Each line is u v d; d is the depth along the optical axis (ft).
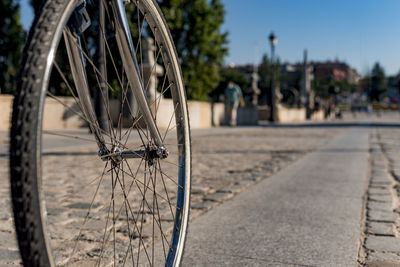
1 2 76.18
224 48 110.32
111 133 5.42
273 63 96.58
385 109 294.05
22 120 3.41
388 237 9.71
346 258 8.30
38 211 3.44
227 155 27.30
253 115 86.69
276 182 17.34
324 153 29.12
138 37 5.56
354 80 454.81
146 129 5.81
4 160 21.77
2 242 8.68
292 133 54.39
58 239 8.95
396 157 27.02
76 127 52.11
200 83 106.22
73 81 4.94
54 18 3.76
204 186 16.06
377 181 17.61
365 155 28.07
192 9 101.04
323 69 341.41
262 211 12.19
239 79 230.48
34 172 3.42
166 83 6.32
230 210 12.29
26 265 3.44
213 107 73.72
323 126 80.02
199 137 44.80
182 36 101.09
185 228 6.36
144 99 5.55
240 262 8.04
